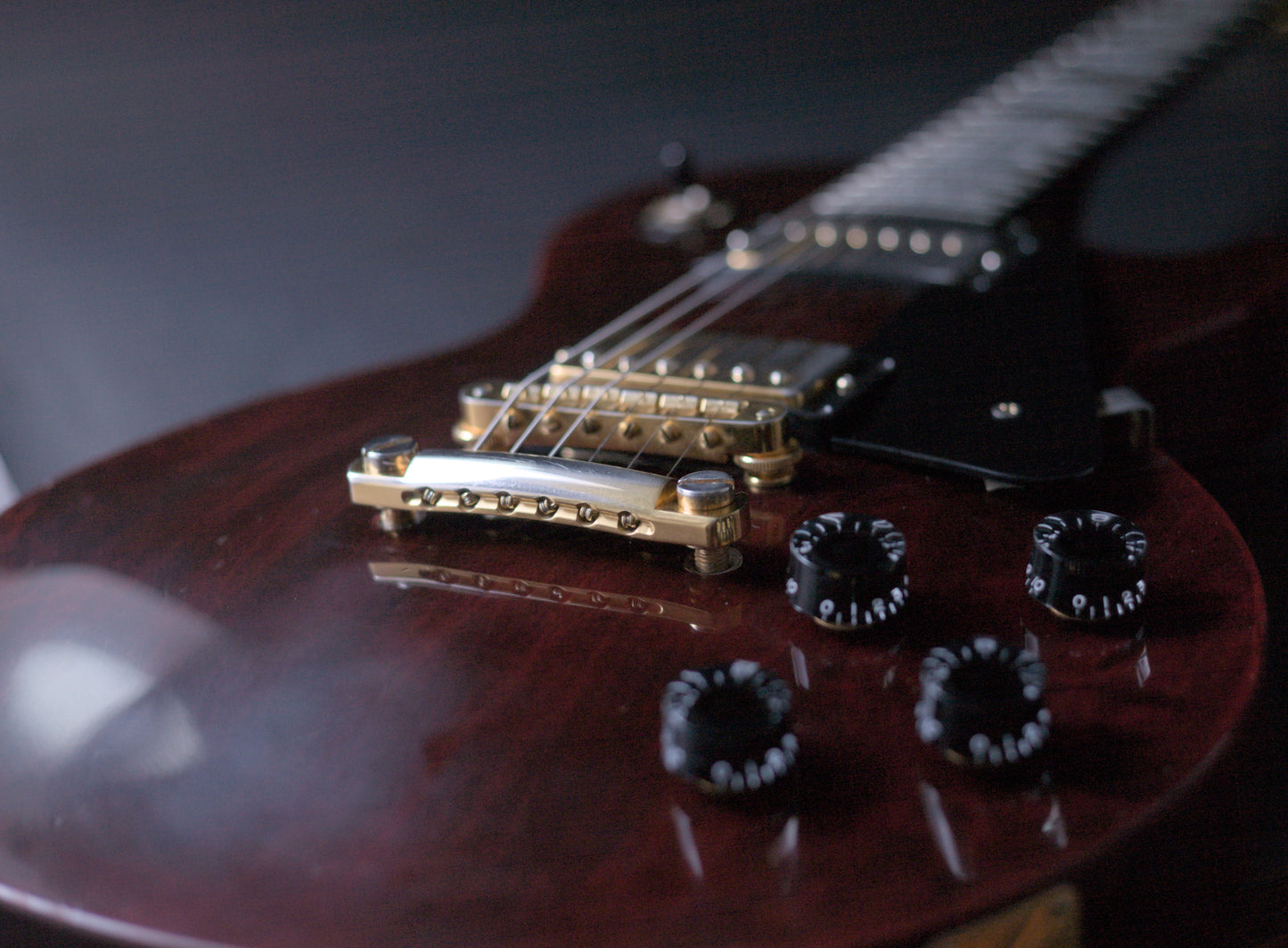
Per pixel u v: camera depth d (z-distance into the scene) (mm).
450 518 532
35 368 1198
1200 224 986
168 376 1192
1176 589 481
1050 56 928
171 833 439
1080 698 452
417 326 1152
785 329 621
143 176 1088
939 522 513
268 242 1115
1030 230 698
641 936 415
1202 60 834
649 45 1016
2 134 1074
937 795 435
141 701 471
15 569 523
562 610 490
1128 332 633
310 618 494
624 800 439
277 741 458
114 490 564
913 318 621
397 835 436
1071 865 421
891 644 470
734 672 442
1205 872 450
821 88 1020
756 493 531
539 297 694
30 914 428
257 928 421
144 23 1014
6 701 474
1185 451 657
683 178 800
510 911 420
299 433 593
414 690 469
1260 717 458
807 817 432
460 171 1076
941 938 416
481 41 1017
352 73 1033
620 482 501
